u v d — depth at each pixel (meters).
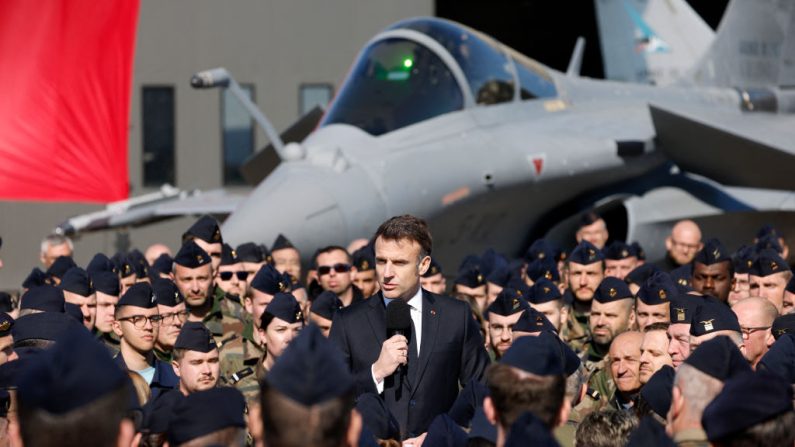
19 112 27.34
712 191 37.16
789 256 38.12
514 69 35.44
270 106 64.00
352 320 16.27
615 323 22.42
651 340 17.59
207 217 25.62
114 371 7.80
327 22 64.19
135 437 10.76
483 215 32.75
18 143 27.39
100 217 47.12
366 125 31.59
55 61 27.41
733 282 26.38
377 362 15.47
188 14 63.34
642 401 13.95
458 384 16.42
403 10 64.19
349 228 28.91
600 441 11.84
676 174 37.97
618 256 30.02
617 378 18.38
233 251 25.56
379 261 15.81
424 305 16.30
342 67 64.25
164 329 21.08
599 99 38.75
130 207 48.34
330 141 30.94
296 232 28.14
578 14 75.75
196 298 23.42
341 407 7.90
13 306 23.83
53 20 27.38
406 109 32.09
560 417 10.20
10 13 27.23
